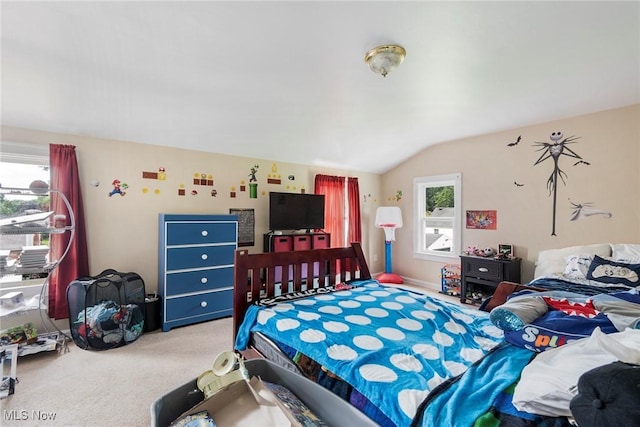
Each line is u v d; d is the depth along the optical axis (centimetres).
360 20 158
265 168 412
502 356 121
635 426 60
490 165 386
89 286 255
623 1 146
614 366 72
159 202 330
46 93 222
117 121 273
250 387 102
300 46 182
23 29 158
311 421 99
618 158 294
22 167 269
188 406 103
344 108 284
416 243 478
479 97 267
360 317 169
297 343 142
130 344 263
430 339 142
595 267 256
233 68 206
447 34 172
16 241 253
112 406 180
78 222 278
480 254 376
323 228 439
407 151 451
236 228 341
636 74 224
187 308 306
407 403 94
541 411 81
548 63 207
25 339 244
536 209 348
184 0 141
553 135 333
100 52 182
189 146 344
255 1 142
